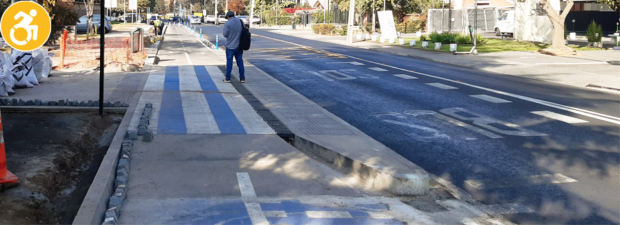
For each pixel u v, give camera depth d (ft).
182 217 14.92
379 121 30.53
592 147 24.25
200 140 23.47
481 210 16.61
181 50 90.02
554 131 27.63
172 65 61.52
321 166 20.54
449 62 71.31
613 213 16.30
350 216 15.49
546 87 45.93
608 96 40.60
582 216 16.11
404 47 102.73
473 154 23.24
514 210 16.61
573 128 28.37
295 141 24.86
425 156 22.95
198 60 70.23
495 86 46.32
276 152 22.03
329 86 46.19
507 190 18.52
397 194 17.72
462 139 26.02
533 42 112.27
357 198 17.20
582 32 155.53
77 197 17.43
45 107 29.04
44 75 43.65
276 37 146.30
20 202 15.40
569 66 63.98
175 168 19.36
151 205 15.72
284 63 68.49
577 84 47.96
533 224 15.52
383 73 56.70
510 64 67.10
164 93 37.32
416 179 17.76
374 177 18.57
